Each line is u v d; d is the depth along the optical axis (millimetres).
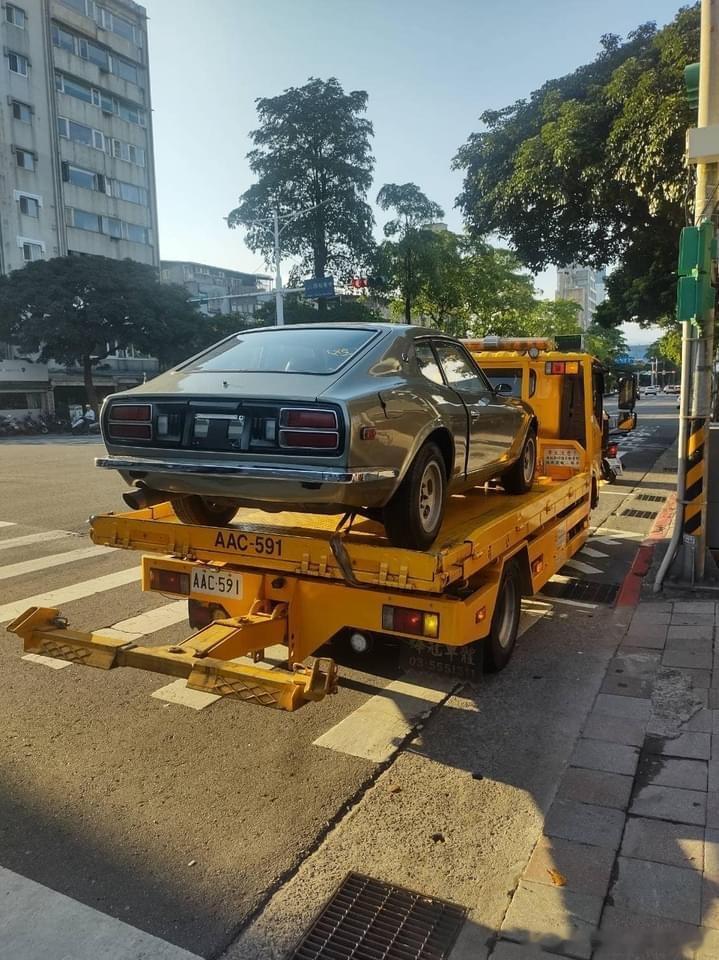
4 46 40062
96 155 46125
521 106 16062
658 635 5699
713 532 7117
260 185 42031
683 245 6301
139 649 3615
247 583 4488
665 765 3771
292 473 3625
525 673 5078
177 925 2699
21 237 41250
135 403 4062
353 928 2699
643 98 12438
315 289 33031
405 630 4082
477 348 8156
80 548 8680
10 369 39375
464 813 3418
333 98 41688
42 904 2791
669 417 41250
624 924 2662
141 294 38031
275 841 3197
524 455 6324
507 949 2570
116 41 46812
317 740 4109
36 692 4707
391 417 3910
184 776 3721
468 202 17141
